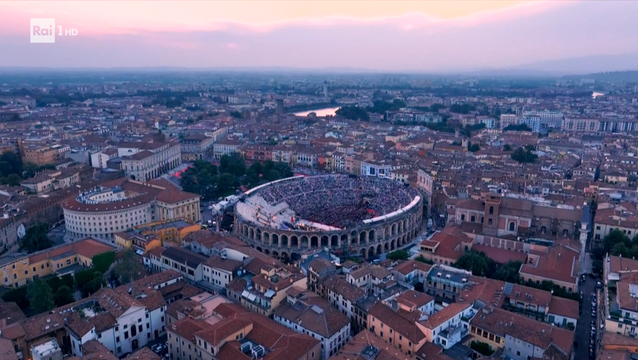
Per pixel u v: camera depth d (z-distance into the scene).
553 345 167.88
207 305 196.62
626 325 172.50
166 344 190.25
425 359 164.50
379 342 165.88
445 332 173.88
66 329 175.50
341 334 180.12
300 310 188.25
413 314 180.50
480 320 181.25
